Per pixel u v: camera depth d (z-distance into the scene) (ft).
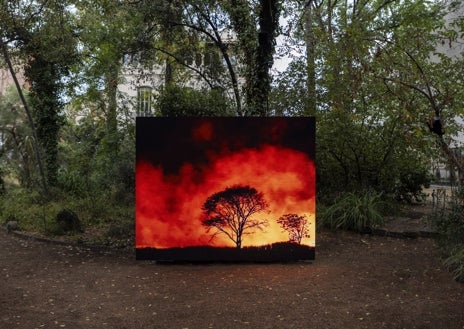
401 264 22.62
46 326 15.34
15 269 22.97
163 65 56.03
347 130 32.86
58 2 41.57
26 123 61.11
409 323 15.39
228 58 43.55
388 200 34.47
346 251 25.70
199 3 41.57
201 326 15.30
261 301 17.63
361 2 50.65
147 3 42.04
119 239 28.99
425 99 28.43
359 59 23.61
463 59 33.50
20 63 46.80
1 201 41.06
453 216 25.73
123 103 48.75
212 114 37.24
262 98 36.27
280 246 23.43
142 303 17.61
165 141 23.38
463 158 24.54
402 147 33.22
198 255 23.44
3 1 39.40
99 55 52.11
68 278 21.25
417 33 26.37
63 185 46.24
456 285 19.29
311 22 42.63
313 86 34.83
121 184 41.91
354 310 16.58
